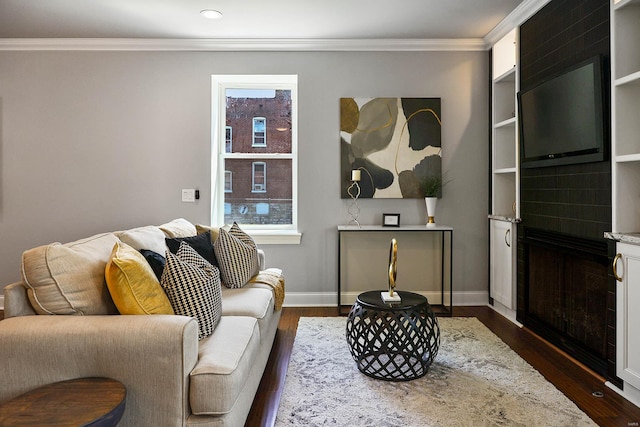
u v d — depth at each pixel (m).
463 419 2.09
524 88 3.55
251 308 2.45
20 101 4.22
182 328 1.58
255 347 2.08
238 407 1.77
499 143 4.13
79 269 1.78
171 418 1.57
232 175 4.55
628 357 2.30
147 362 1.57
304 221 4.32
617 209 2.41
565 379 2.58
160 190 4.29
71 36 4.08
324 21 3.75
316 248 4.33
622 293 2.34
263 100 4.56
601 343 2.64
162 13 3.58
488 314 4.00
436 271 4.36
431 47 4.25
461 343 3.17
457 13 3.60
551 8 3.14
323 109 4.29
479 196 4.32
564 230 2.97
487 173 4.32
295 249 4.34
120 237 2.26
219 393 1.59
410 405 2.23
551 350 3.06
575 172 2.84
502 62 4.11
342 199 4.32
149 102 4.27
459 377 2.57
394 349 2.79
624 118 2.40
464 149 4.31
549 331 3.20
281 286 3.19
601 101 2.50
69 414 1.29
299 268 4.34
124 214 4.28
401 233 4.34
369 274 4.34
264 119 4.56
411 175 4.27
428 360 2.59
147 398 1.58
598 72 2.51
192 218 4.30
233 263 2.94
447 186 4.32
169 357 1.57
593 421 2.09
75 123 4.24
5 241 4.23
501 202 4.15
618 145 2.41
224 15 3.62
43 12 3.55
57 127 4.23
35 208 4.24
